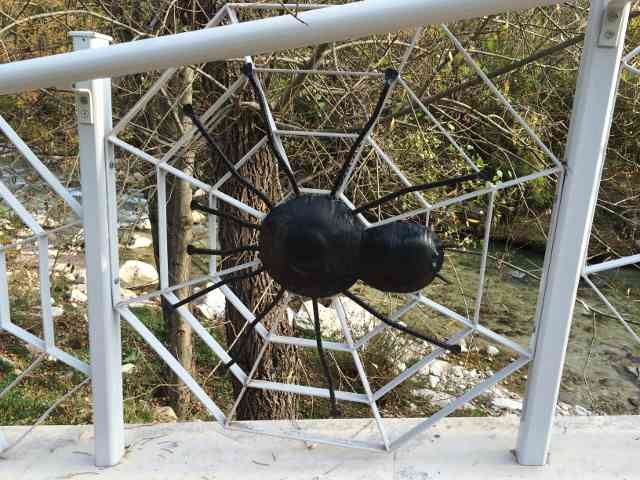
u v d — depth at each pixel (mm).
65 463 1347
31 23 2346
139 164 2783
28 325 4207
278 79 2541
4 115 2668
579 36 1931
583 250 1128
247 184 1173
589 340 4562
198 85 2699
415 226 1090
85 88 1105
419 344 4312
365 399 1342
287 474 1308
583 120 1057
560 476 1284
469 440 1409
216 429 1468
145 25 2322
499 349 4496
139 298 1259
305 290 1113
